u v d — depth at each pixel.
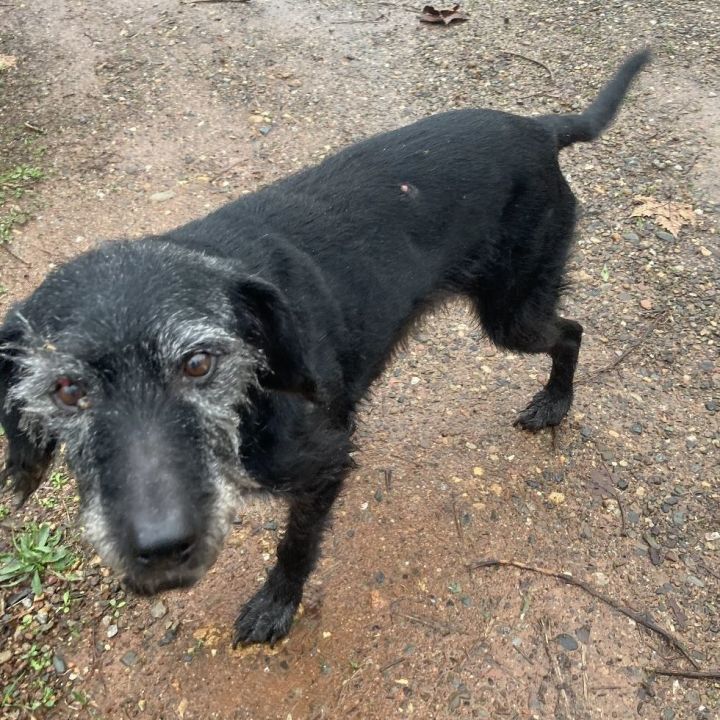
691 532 0.63
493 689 0.54
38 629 0.57
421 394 0.74
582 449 0.69
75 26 1.22
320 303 0.49
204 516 0.37
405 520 0.64
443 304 0.64
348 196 0.53
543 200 0.61
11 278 0.83
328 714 0.53
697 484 0.66
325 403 0.48
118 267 0.41
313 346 0.47
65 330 0.38
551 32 1.19
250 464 0.44
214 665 0.55
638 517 0.64
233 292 0.42
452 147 0.57
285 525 0.62
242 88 1.10
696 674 0.54
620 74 0.69
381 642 0.57
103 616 0.58
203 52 1.16
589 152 0.97
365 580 0.60
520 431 0.70
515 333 0.66
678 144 0.98
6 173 0.96
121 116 1.05
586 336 0.78
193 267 0.41
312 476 0.48
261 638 0.56
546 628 0.57
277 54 1.16
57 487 0.65
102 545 0.36
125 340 0.37
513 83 1.09
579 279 0.83
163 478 0.35
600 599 0.59
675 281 0.82
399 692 0.54
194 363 0.39
